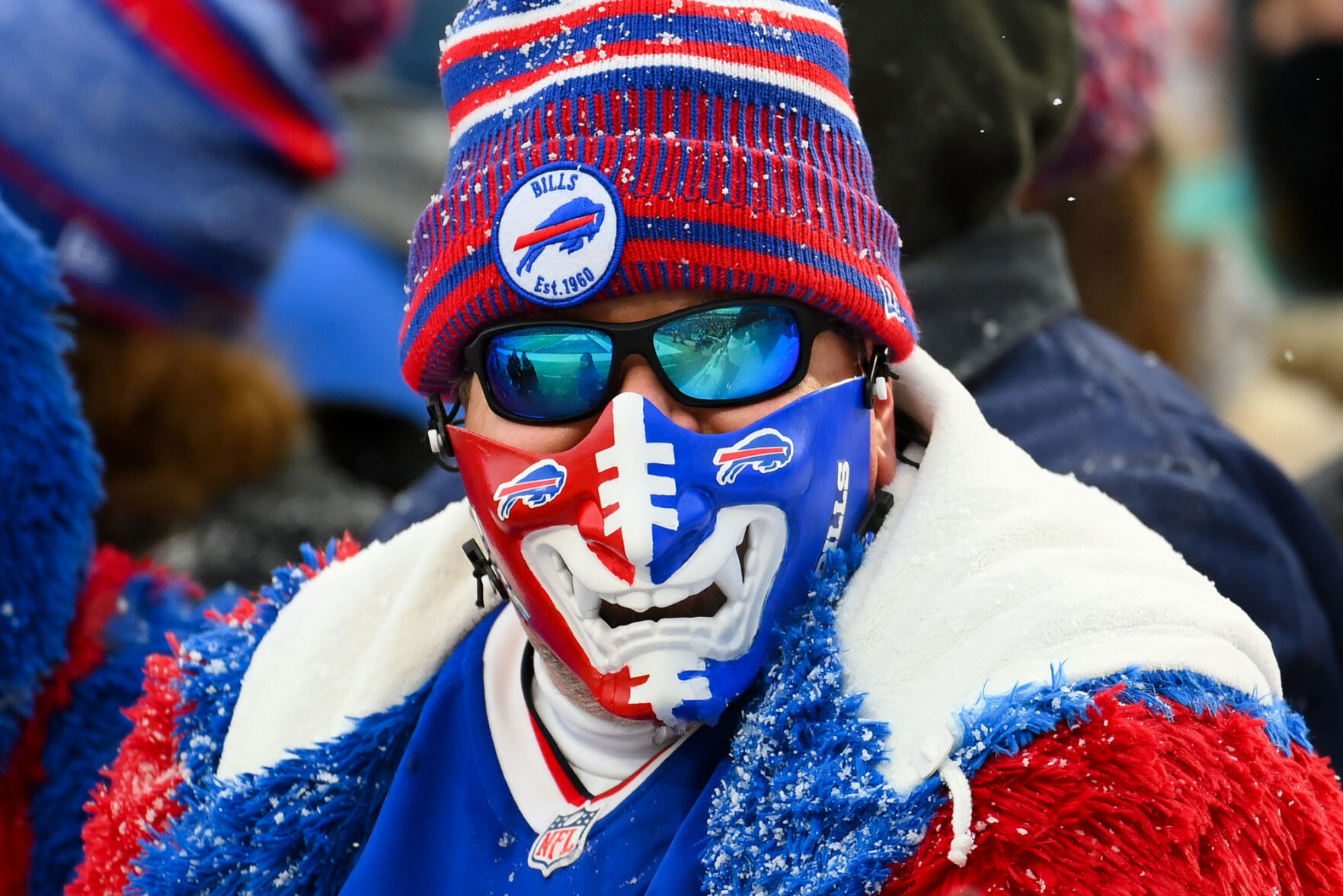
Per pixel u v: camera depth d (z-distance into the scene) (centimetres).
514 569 533
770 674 523
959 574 523
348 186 1402
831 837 487
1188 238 1118
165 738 652
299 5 1223
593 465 505
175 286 955
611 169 512
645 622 513
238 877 585
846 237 532
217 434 956
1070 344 834
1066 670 485
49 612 756
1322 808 505
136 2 960
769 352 518
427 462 1288
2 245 752
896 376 554
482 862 554
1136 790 458
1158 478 762
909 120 830
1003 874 459
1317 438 1352
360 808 591
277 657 642
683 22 526
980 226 852
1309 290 1163
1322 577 816
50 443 756
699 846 512
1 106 929
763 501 511
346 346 1288
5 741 760
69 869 761
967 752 474
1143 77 1014
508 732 573
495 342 528
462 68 550
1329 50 1074
